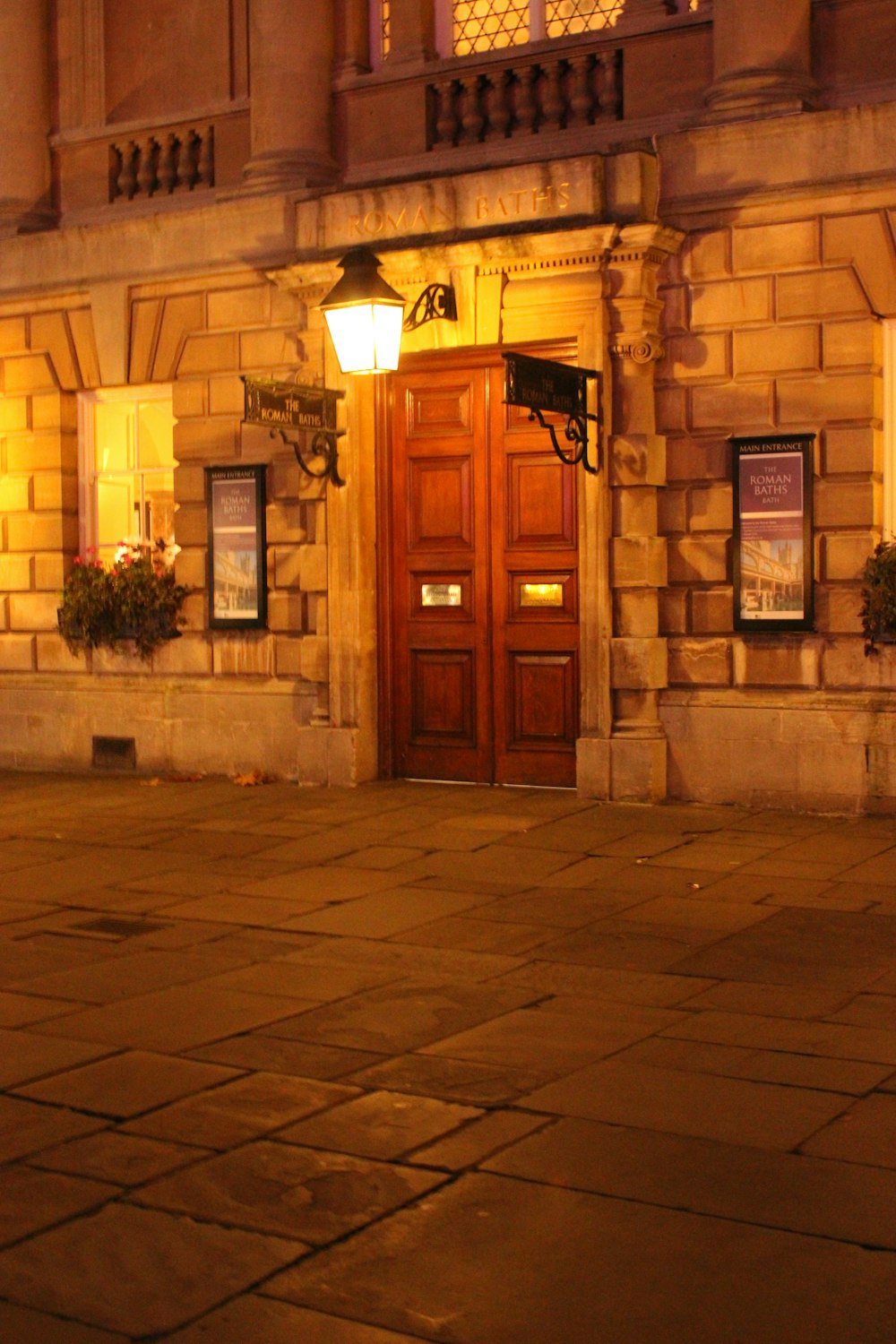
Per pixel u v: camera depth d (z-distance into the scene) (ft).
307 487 42.96
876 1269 13.37
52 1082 18.57
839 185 35.94
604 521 38.24
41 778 46.52
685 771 38.14
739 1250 13.76
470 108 41.65
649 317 37.86
